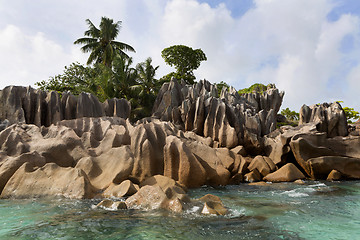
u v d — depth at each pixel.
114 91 31.31
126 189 8.57
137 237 5.12
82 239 4.99
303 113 19.59
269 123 20.91
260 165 14.77
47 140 11.57
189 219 6.24
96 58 38.44
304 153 15.38
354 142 15.48
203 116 20.17
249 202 8.52
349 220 6.51
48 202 7.75
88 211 6.82
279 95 27.36
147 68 35.44
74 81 33.06
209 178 11.67
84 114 17.11
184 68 44.56
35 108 16.17
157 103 26.48
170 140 11.76
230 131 17.80
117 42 39.12
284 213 7.12
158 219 6.20
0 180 8.93
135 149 11.79
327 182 13.71
